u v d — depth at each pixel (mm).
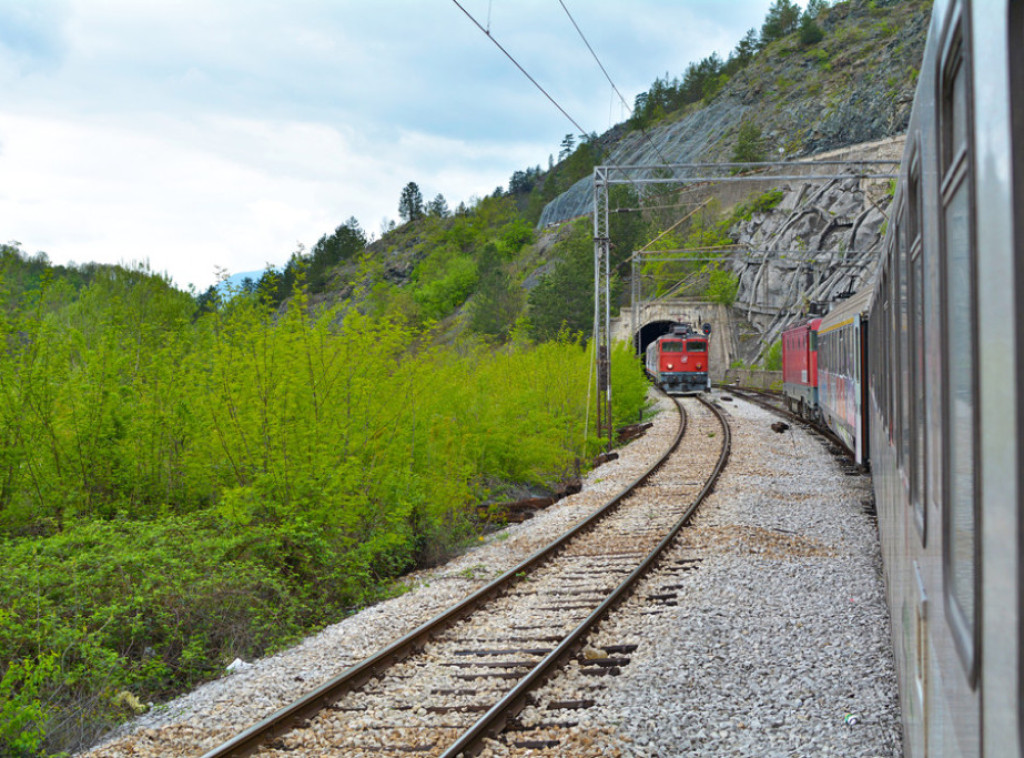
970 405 2164
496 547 13383
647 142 166750
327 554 10672
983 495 2006
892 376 6262
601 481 19609
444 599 10164
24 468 11344
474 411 17922
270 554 10617
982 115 1966
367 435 12234
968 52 2121
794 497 15977
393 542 11961
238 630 9172
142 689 8070
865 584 9852
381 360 12750
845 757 5578
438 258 136125
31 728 6805
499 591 10211
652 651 7777
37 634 7578
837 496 15898
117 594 8781
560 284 72438
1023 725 1668
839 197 72375
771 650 7738
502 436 18234
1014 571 1720
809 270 56969
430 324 14398
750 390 54875
